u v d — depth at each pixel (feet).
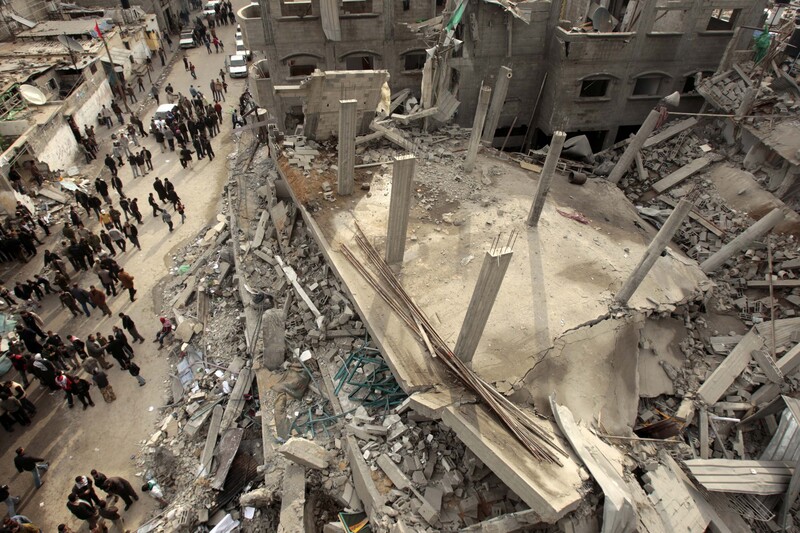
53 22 127.44
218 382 55.93
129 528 45.68
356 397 47.21
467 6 72.84
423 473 39.78
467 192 65.77
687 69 80.02
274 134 75.25
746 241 53.42
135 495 47.26
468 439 37.55
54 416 54.70
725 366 48.88
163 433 52.47
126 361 57.67
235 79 133.69
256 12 78.43
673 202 70.59
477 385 40.47
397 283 50.08
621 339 48.01
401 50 80.23
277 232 67.82
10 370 59.88
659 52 77.41
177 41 164.76
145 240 78.89
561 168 76.69
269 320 53.31
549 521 32.40
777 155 64.23
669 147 77.05
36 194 85.35
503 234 58.54
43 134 89.45
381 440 42.86
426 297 49.60
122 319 60.75
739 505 40.04
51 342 57.47
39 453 51.19
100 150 102.27
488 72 80.94
